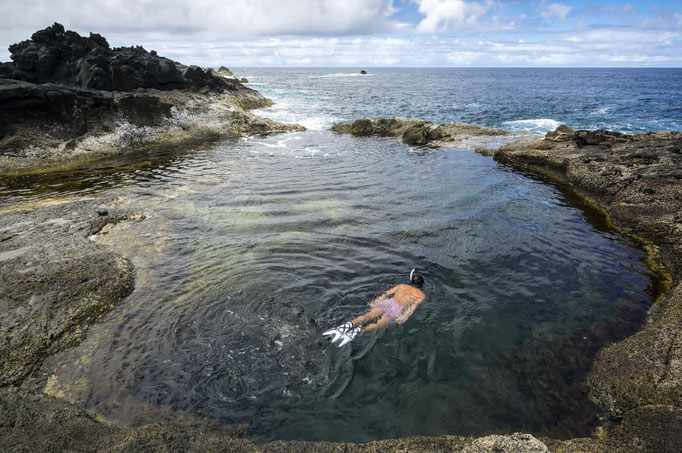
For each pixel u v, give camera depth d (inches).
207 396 180.4
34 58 916.6
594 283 286.2
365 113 1352.1
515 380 194.1
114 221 378.9
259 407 175.5
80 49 967.0
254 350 208.4
